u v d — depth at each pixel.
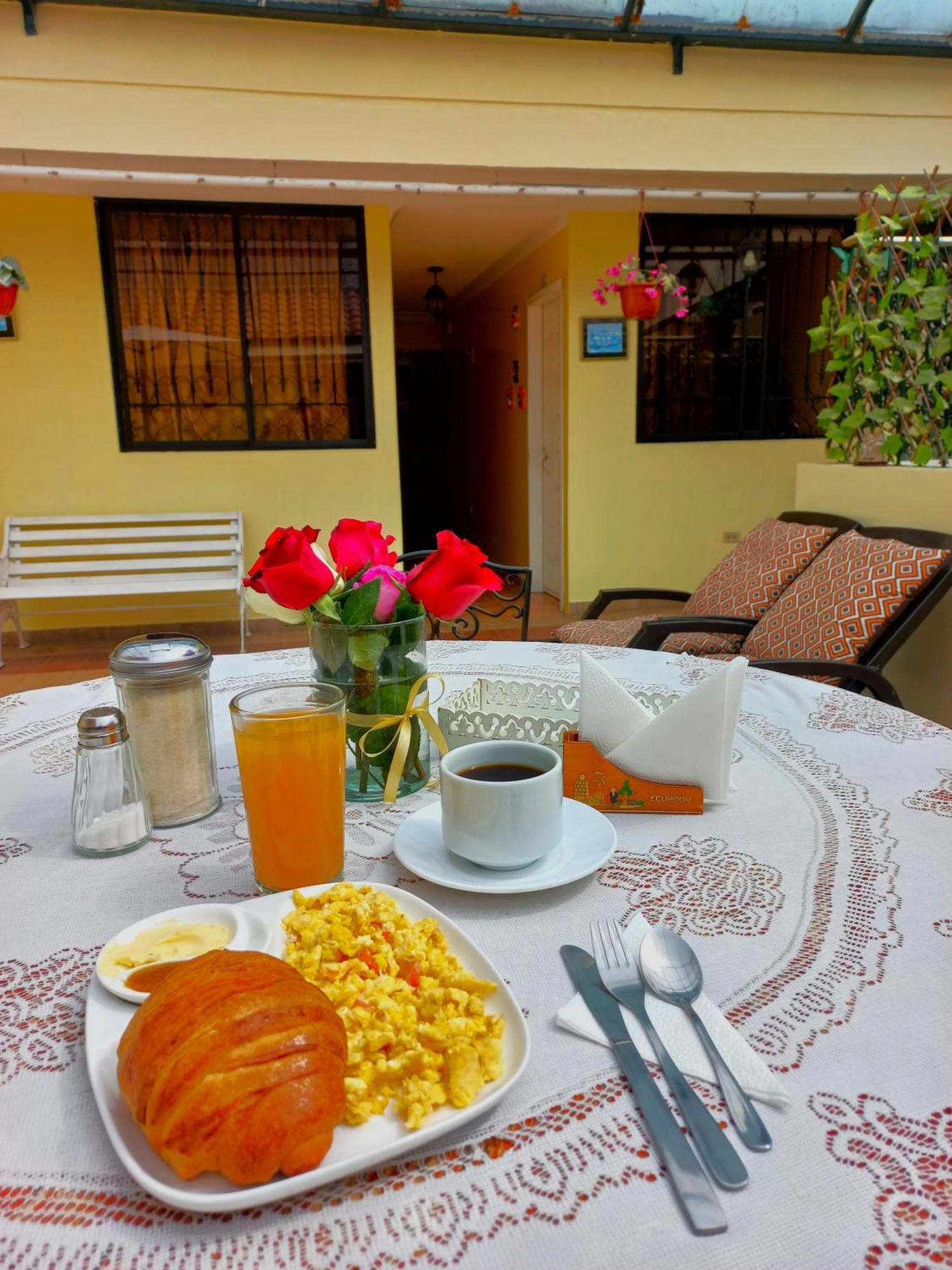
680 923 0.69
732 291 5.35
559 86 3.92
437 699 1.09
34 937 0.69
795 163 4.21
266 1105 0.42
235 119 3.67
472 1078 0.48
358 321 5.11
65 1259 0.41
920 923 0.67
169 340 4.93
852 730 1.13
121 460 4.98
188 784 0.90
